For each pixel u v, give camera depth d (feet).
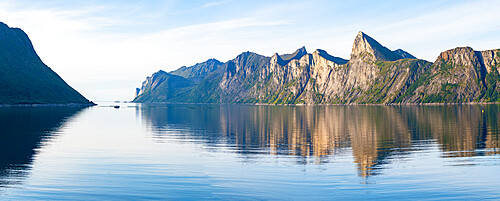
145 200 89.15
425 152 152.76
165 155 151.02
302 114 561.02
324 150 163.12
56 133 239.50
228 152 159.33
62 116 454.81
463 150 155.63
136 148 171.73
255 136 225.15
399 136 212.43
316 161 135.95
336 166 126.00
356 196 91.25
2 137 211.82
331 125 309.01
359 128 272.92
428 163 129.18
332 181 105.40
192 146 179.22
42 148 168.86
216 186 100.89
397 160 135.85
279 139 208.23
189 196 92.17
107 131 258.98
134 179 108.37
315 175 112.78
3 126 287.89
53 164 130.00
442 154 147.02
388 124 308.40
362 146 173.78
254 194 93.66
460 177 108.06
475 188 96.68
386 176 110.52
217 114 575.38
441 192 93.71
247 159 141.28
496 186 98.07
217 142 195.52
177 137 220.64
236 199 89.71
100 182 104.88
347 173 114.93
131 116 490.08
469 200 87.45
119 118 435.53
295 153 155.63
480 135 208.74
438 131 236.84
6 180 106.32
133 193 94.48
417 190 95.61
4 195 91.97
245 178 109.60
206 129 279.69
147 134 238.89
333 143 186.70
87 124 327.06
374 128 270.26
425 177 108.78
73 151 160.56
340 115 501.15
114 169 122.11
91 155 150.10
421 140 191.83
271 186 100.83
